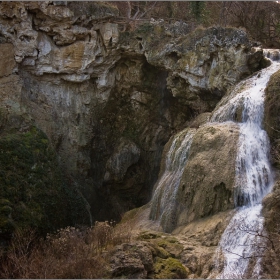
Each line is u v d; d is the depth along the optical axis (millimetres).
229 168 13500
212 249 11828
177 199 14695
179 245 11969
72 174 21500
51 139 20875
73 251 11391
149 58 20859
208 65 19531
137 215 17234
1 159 16594
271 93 14867
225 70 18641
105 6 20953
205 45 19188
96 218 22016
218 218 12852
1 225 14617
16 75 19844
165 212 14930
